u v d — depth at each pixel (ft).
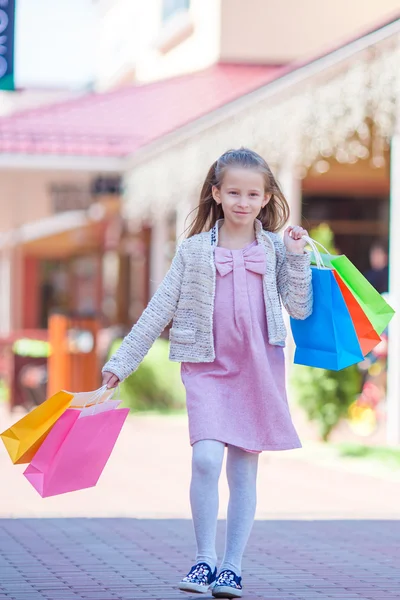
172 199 74.28
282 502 37.50
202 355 22.40
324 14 97.25
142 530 31.32
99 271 119.85
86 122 88.48
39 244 110.93
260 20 96.89
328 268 23.25
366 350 23.63
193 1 102.06
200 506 21.80
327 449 52.16
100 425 21.35
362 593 23.32
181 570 25.55
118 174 86.33
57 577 24.68
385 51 43.86
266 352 22.56
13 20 71.41
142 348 22.56
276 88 52.34
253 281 22.63
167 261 89.76
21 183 90.27
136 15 121.90
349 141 62.44
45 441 20.98
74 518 33.42
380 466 46.85
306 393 54.49
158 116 89.20
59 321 67.05
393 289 52.19
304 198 88.28
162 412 72.33
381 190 88.17
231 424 22.12
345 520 33.55
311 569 25.94
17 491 39.45
